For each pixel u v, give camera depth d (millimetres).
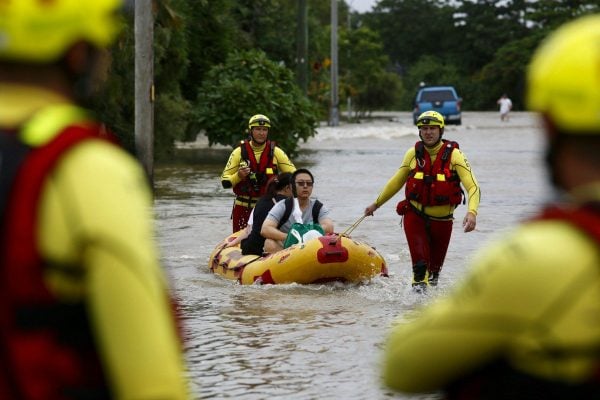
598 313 3494
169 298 3838
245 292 16172
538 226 3635
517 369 3633
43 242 3523
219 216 25828
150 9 28750
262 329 13305
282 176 17953
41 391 3594
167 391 3533
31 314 3564
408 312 14461
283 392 10320
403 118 100875
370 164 43531
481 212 26844
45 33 3691
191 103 50875
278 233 17484
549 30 124375
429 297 15539
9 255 3533
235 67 44250
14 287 3553
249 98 43125
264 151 20156
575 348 3527
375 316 14203
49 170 3523
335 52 78750
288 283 16562
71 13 3709
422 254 15703
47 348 3580
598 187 3688
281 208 17656
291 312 14508
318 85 83312
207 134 43719
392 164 43562
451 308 3668
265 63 44219
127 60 36219
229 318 14039
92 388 3623
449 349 3668
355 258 16516
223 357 11734
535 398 3623
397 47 167375
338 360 11602
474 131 72188
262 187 20094
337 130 72062
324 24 115312
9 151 3562
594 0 124938
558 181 3781
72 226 3492
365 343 12445
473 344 3633
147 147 28703
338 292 16156
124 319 3492
